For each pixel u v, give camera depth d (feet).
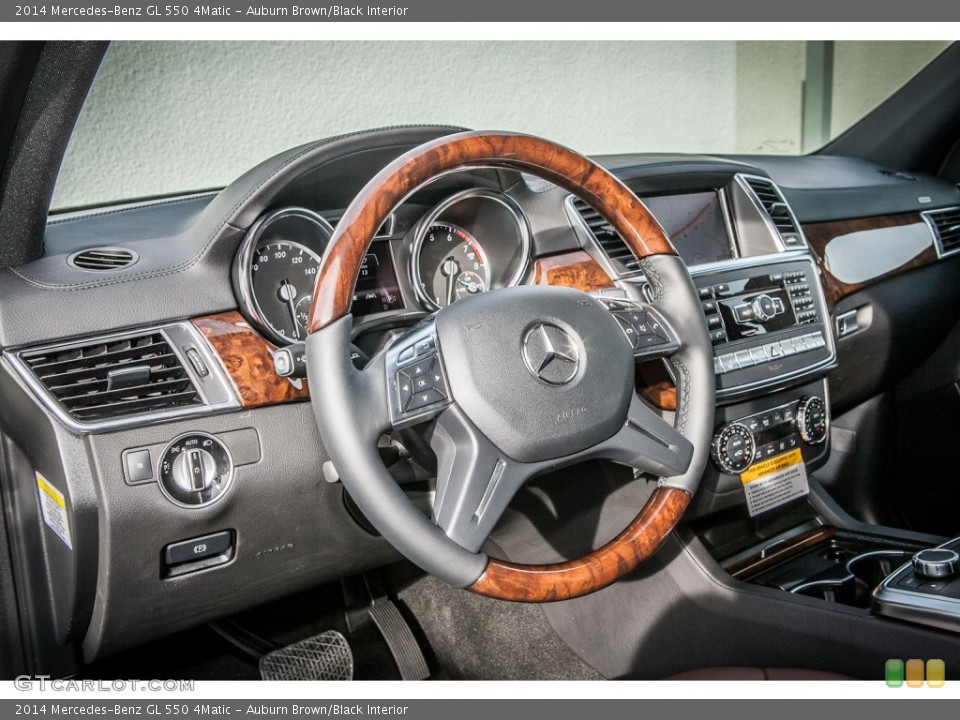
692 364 3.80
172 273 3.93
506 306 3.32
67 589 3.88
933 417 6.84
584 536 5.01
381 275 4.45
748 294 5.12
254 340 3.95
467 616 5.64
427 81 9.25
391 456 3.86
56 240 4.36
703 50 11.48
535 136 3.53
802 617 4.39
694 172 5.38
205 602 4.11
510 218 4.51
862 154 8.12
